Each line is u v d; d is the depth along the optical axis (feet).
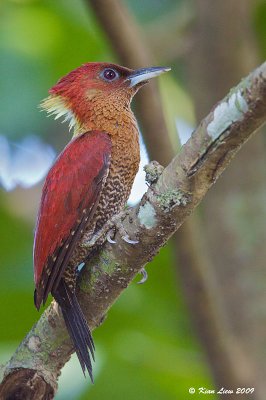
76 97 37.58
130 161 35.81
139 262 28.99
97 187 34.06
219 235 40.63
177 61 52.37
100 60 49.14
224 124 25.27
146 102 37.58
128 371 42.39
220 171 26.35
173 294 46.03
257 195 40.78
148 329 44.42
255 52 43.50
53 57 48.93
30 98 48.80
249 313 39.06
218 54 41.73
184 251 36.42
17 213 48.73
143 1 51.24
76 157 34.40
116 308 43.91
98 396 41.91
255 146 41.42
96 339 43.29
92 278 30.22
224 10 41.52
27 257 46.68
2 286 45.11
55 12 49.14
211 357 36.06
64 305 30.66
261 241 40.22
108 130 36.17
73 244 32.76
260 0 49.88
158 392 42.42
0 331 43.91
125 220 28.50
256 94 24.44
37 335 31.01
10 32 49.06
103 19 37.14
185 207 27.12
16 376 30.58
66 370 41.93
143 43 42.16
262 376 37.24
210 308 36.29
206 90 42.06
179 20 48.85
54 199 33.58
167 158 38.01
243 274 39.73
